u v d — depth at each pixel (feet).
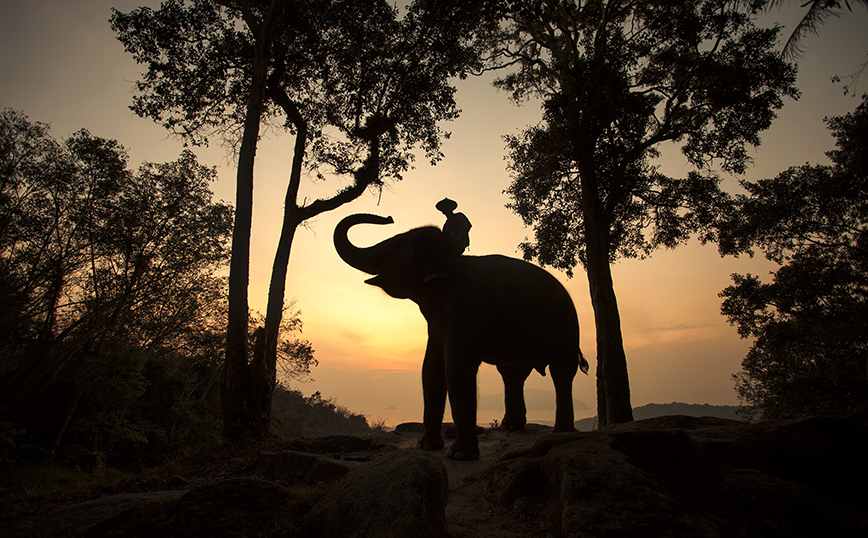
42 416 55.01
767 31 44.01
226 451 29.81
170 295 72.74
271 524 11.93
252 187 39.50
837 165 59.72
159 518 12.22
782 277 63.05
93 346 63.72
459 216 26.25
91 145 59.88
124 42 50.98
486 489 15.03
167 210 66.95
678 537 10.51
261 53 41.93
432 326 23.67
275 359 43.80
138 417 63.10
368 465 12.76
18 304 55.36
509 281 24.16
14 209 56.95
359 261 23.40
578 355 26.96
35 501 19.66
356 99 55.16
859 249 58.95
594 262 48.39
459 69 54.80
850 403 58.29
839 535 12.12
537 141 51.26
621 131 48.80
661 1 48.49
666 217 58.13
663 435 14.48
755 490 13.05
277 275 46.39
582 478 12.25
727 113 48.78
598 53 52.21
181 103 54.08
